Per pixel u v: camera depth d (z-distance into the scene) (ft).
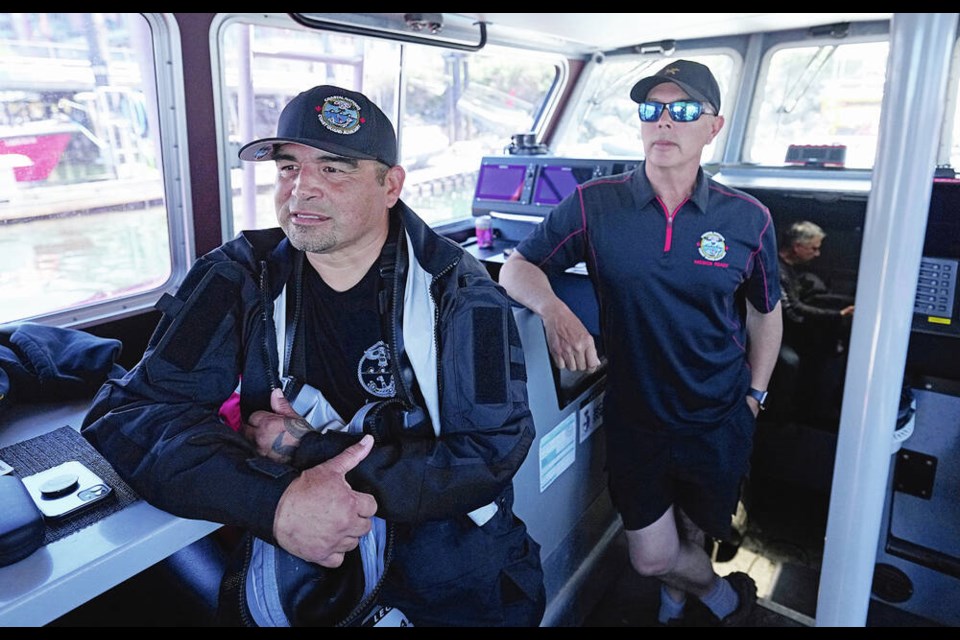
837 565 2.53
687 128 5.05
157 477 3.40
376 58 9.22
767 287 5.67
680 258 5.41
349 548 3.58
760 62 10.75
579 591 6.99
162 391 3.83
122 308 7.35
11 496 3.16
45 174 6.44
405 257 4.13
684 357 5.62
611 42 11.46
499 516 4.35
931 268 6.37
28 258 6.59
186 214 7.55
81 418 4.70
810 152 9.20
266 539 3.48
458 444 3.94
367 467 3.71
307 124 3.67
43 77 6.15
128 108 6.82
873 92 10.13
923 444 6.66
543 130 13.23
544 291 5.70
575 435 6.48
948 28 1.95
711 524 6.18
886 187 2.12
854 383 2.33
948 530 6.72
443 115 10.96
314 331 4.19
